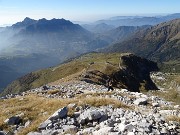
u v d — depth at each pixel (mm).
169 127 15305
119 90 33281
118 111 18500
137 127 14555
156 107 22625
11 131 18656
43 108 22328
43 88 42438
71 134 15094
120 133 13766
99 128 15391
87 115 17328
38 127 17188
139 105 23172
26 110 22891
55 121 17547
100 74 90562
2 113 22969
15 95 37875
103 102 20625
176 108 22234
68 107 19469
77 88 40281
